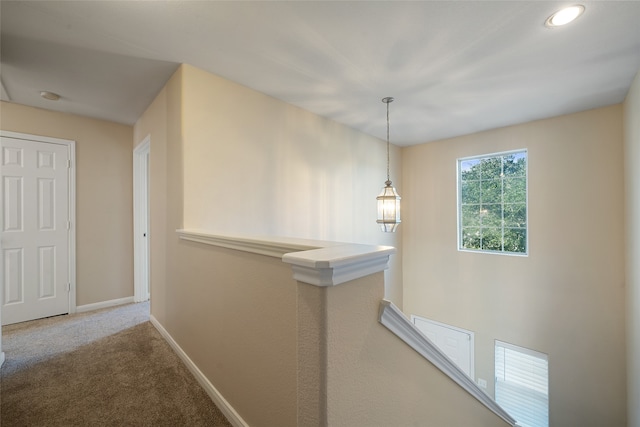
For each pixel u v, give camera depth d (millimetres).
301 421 718
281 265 1143
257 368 1285
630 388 2646
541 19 1610
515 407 3516
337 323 695
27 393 1694
